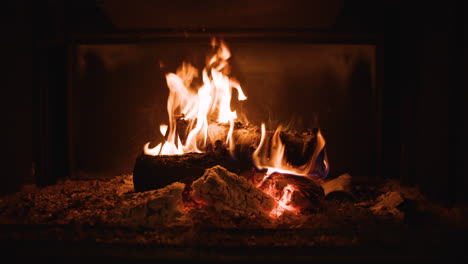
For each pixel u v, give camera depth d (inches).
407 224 64.0
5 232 59.6
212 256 52.4
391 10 86.8
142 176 74.1
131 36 88.4
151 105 92.5
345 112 91.1
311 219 65.0
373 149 90.7
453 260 51.3
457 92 71.2
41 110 87.2
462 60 70.6
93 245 55.6
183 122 84.0
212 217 62.7
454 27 71.0
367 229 60.7
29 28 85.4
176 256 52.5
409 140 85.6
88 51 91.6
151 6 79.7
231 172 74.0
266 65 91.4
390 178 90.1
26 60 84.7
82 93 92.1
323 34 87.1
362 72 90.5
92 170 93.3
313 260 51.5
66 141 91.4
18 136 82.9
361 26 87.0
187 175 73.0
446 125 72.6
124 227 60.3
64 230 60.2
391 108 88.8
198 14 81.7
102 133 92.8
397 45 87.8
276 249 54.6
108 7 80.2
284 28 87.0
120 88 92.4
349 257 52.2
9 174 80.7
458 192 71.2
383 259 51.6
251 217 63.5
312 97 91.5
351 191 79.8
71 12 88.3
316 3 78.6
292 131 86.0
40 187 87.3
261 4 78.8
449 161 71.8
